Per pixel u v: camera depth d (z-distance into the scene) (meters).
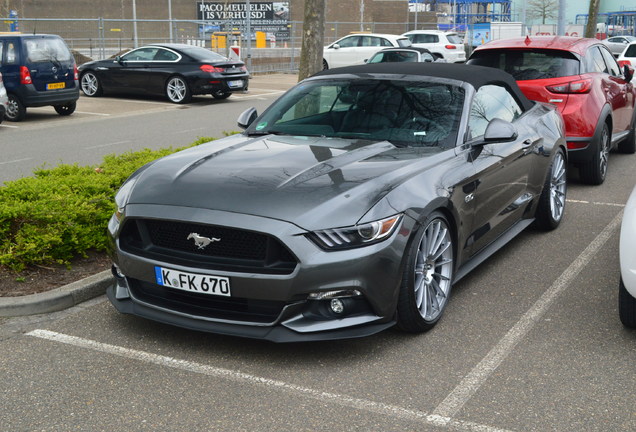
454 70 5.34
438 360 3.82
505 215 5.30
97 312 4.55
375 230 3.70
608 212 7.06
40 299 4.52
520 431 3.11
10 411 3.32
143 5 60.91
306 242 3.59
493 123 4.68
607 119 8.35
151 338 4.13
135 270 3.98
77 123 14.27
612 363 3.77
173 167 4.33
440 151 4.52
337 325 3.68
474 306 4.60
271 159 4.31
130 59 18.84
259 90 21.80
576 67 7.81
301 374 3.67
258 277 3.62
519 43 8.20
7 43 14.51
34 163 9.84
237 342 4.07
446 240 4.32
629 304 4.04
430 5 69.44
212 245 3.79
